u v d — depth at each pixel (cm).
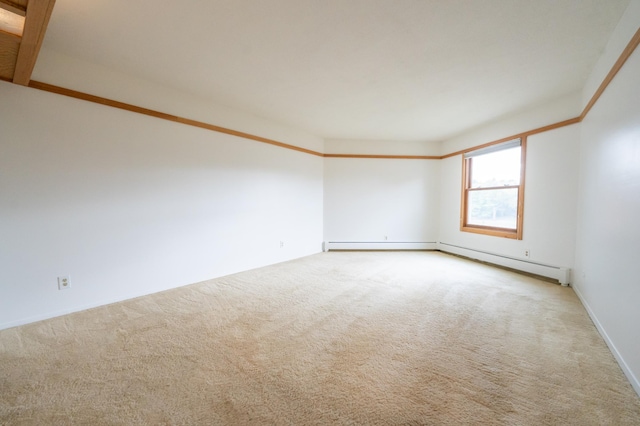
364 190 574
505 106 371
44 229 239
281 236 475
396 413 136
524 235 391
